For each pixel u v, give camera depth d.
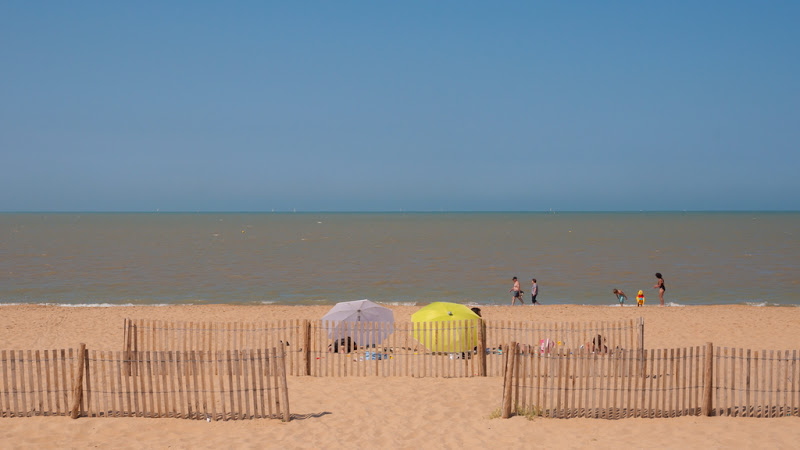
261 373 12.02
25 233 124.56
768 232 127.25
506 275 50.41
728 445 10.60
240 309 30.61
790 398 13.05
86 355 12.01
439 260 63.88
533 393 12.57
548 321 27.02
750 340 22.16
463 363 17.64
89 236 113.31
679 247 82.06
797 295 39.75
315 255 70.19
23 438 10.95
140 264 58.84
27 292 40.16
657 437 11.02
